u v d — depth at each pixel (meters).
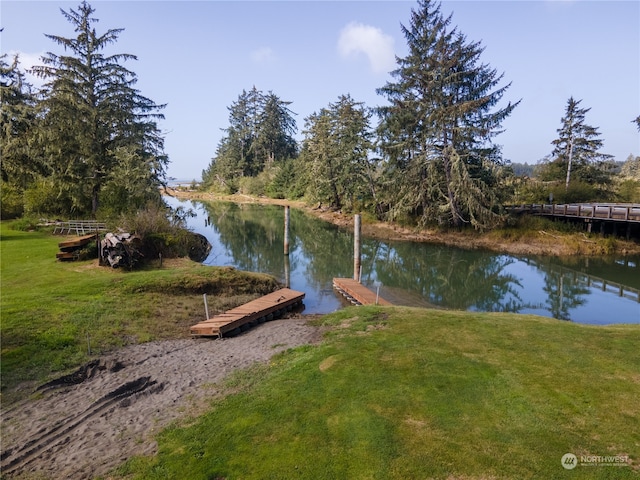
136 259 16.64
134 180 24.62
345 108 40.91
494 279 19.17
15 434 5.61
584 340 7.54
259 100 81.25
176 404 6.29
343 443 4.78
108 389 6.92
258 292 15.27
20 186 26.95
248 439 5.05
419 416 5.19
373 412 5.35
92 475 4.64
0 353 7.90
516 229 26.38
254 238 31.73
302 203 59.62
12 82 21.58
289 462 4.53
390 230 32.72
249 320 11.39
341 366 6.84
